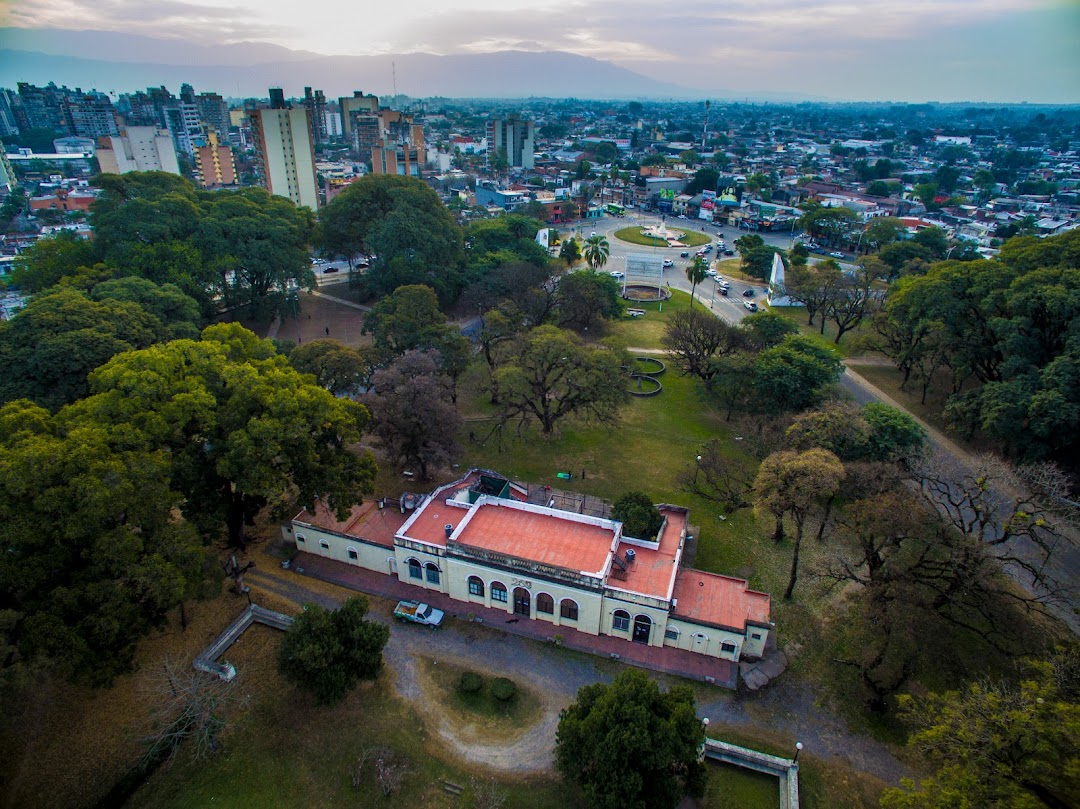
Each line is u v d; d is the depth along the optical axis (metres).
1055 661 31.98
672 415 78.56
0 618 30.64
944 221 190.62
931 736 30.16
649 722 31.02
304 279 105.19
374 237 105.50
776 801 34.31
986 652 43.25
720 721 38.62
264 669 41.22
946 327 71.94
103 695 38.75
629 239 182.75
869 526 40.03
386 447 58.59
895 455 55.91
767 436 63.00
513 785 34.78
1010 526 43.66
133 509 37.06
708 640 42.66
